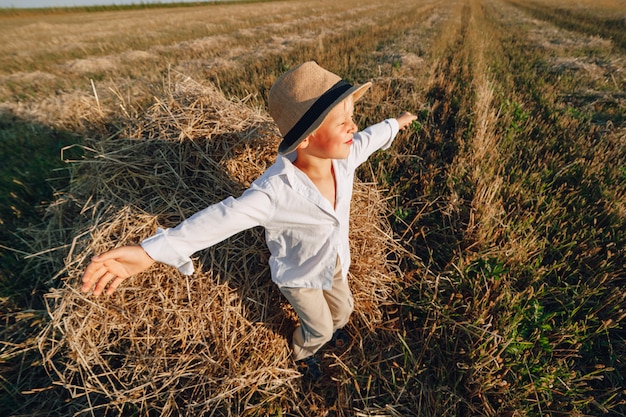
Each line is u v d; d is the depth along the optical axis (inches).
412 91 221.3
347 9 1084.5
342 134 56.2
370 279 93.3
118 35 677.9
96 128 153.4
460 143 153.1
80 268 79.8
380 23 676.1
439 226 111.3
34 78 331.3
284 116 54.2
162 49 481.7
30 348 76.7
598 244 103.4
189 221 57.1
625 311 83.0
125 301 78.4
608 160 142.1
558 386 73.2
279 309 85.0
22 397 75.6
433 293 91.8
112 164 94.8
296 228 62.2
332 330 74.7
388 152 144.1
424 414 72.2
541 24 630.5
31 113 199.0
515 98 217.3
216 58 382.9
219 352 76.8
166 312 78.6
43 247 97.6
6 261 99.1
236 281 84.4
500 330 80.4
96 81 313.1
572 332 80.4
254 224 59.4
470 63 315.0
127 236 84.1
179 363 74.2
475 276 95.0
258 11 1155.3
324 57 346.9
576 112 195.0
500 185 124.0
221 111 104.6
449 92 227.0
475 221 109.5
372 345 84.2
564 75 274.5
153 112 104.3
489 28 587.8
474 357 77.0
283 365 79.7
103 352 75.2
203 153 97.2
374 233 105.4
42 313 84.4
